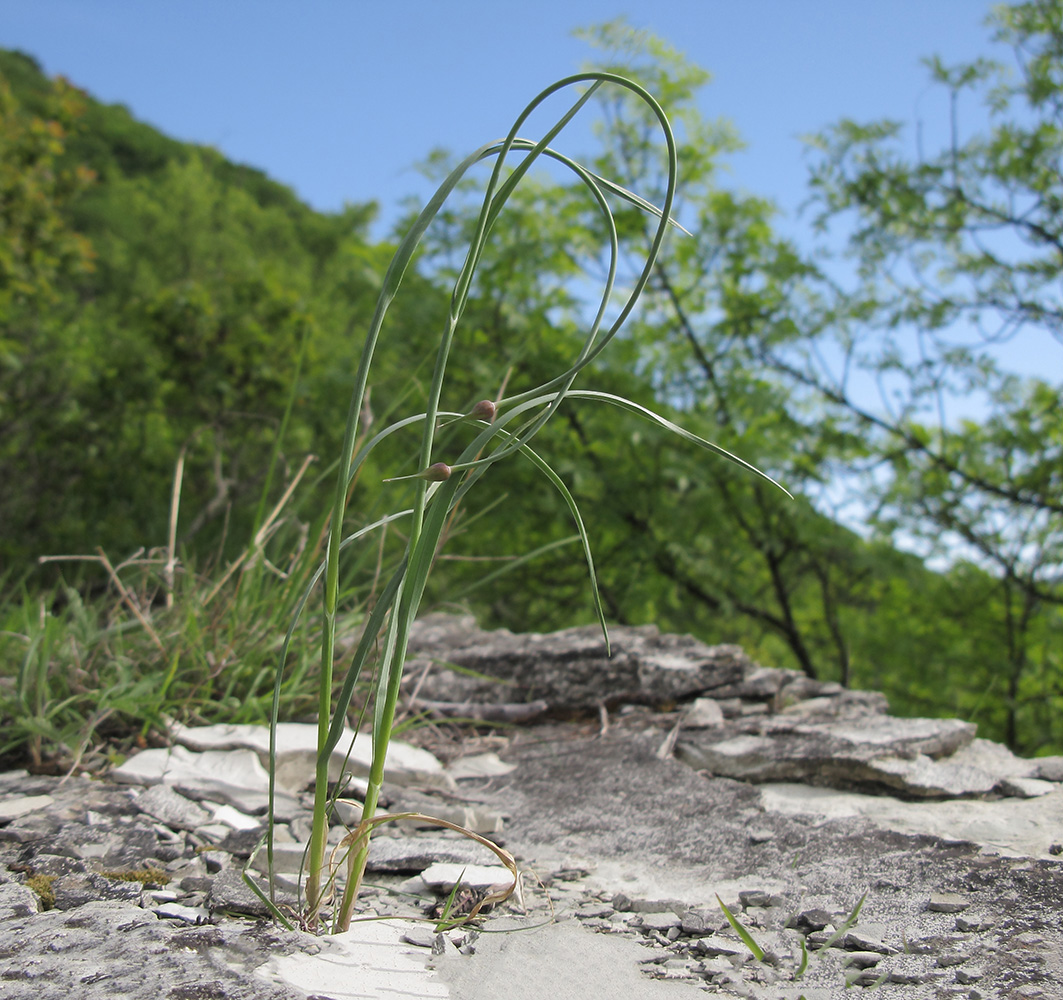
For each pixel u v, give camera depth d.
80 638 2.02
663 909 1.32
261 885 1.26
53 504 6.25
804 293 5.34
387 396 4.79
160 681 1.99
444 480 1.03
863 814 1.67
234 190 20.14
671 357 5.39
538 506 5.09
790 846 1.54
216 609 2.16
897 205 4.96
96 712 1.79
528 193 5.20
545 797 1.87
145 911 1.14
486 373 4.88
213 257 17.06
